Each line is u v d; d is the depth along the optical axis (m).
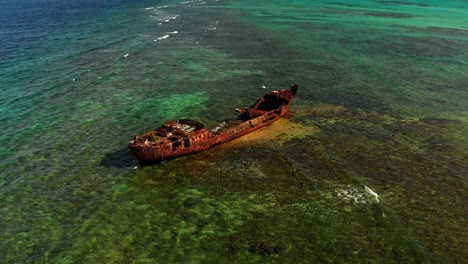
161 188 24.41
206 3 125.44
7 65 50.06
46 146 29.69
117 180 25.30
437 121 34.44
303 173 25.83
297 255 19.00
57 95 40.03
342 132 31.91
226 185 24.62
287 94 36.28
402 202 22.88
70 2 124.56
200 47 61.91
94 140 30.70
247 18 93.00
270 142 30.05
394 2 129.00
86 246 19.70
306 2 127.06
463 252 19.14
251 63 53.03
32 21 84.25
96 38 67.38
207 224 21.22
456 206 22.61
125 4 119.81
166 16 95.12
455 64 53.41
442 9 114.81
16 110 36.19
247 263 18.55
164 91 41.81
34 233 20.62
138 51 58.56
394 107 37.62
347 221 21.27
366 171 26.12
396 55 58.22
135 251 19.36
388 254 19.02
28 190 24.23
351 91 42.03
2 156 28.17
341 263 18.47
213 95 40.91
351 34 74.12
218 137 29.06
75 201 23.17
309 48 62.28
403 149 29.20
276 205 22.67
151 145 26.09
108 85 43.38
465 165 27.08
